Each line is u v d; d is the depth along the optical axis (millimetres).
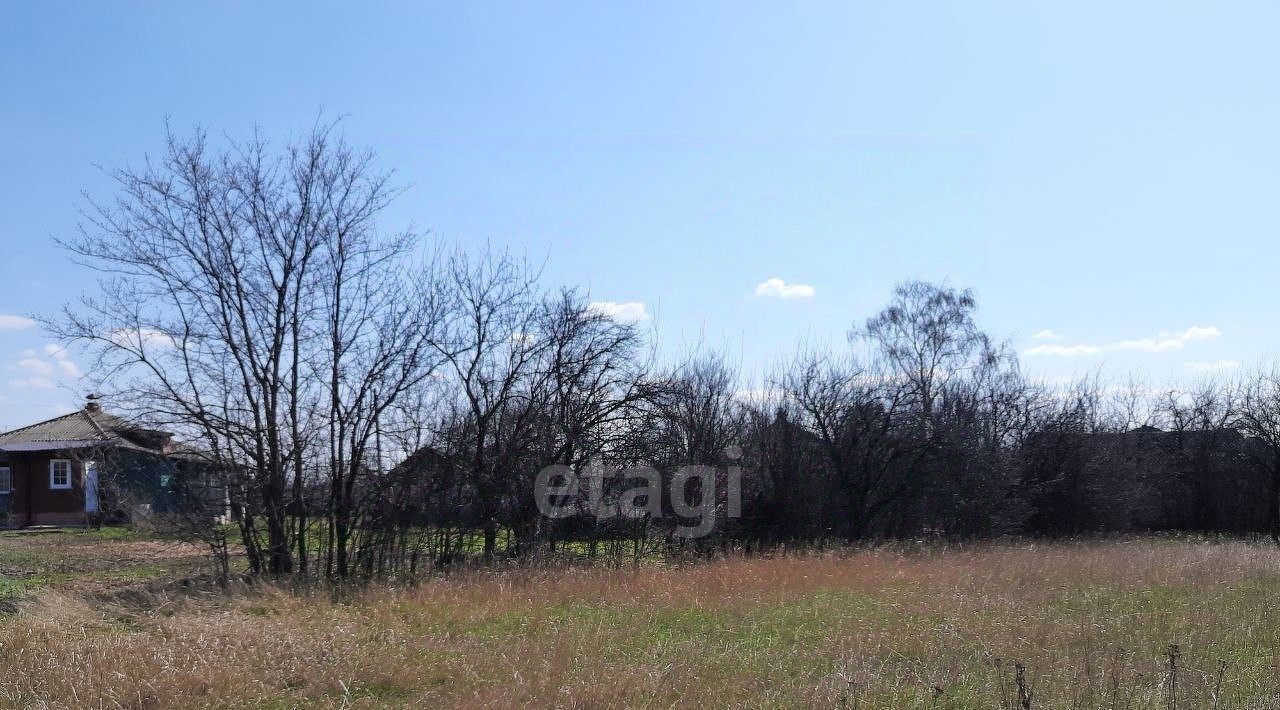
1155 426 40000
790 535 26016
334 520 17734
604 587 15266
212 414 16828
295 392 17516
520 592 14844
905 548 24156
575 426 20672
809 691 8531
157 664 8883
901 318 34312
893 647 10461
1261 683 8750
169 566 20734
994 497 29562
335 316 17875
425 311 23484
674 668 9328
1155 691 8273
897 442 28859
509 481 19812
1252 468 38125
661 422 22406
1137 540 31047
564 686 8664
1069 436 33812
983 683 8844
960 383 32406
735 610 13328
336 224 17750
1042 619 11969
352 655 9773
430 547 18797
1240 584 16266
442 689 8820
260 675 8977
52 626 10797
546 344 20578
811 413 28594
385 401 18141
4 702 7914
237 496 16891
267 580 15727
